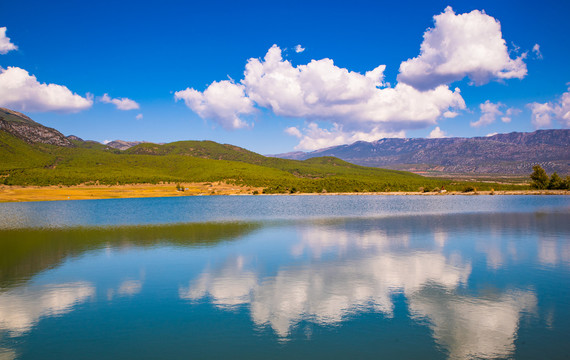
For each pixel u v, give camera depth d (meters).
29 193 164.50
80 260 36.50
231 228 57.62
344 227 57.44
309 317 22.06
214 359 17.47
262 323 21.28
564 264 33.19
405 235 49.25
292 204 118.94
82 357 17.81
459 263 33.81
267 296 25.62
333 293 26.08
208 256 37.59
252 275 30.61
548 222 61.66
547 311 22.48
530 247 40.62
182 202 137.50
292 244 43.50
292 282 28.61
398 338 19.34
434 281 28.52
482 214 76.31
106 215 82.44
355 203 119.56
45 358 17.72
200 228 57.94
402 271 31.30
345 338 19.41
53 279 30.06
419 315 22.14
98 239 48.50
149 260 36.19
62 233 54.34
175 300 25.05
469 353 17.83
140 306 24.03
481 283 27.91
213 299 25.19
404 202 122.00
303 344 18.83
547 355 17.59
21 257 38.09
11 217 79.44
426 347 18.41
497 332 19.88
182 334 20.00
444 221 64.38
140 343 19.06
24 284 28.83
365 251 39.16
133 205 119.81
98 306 24.11
